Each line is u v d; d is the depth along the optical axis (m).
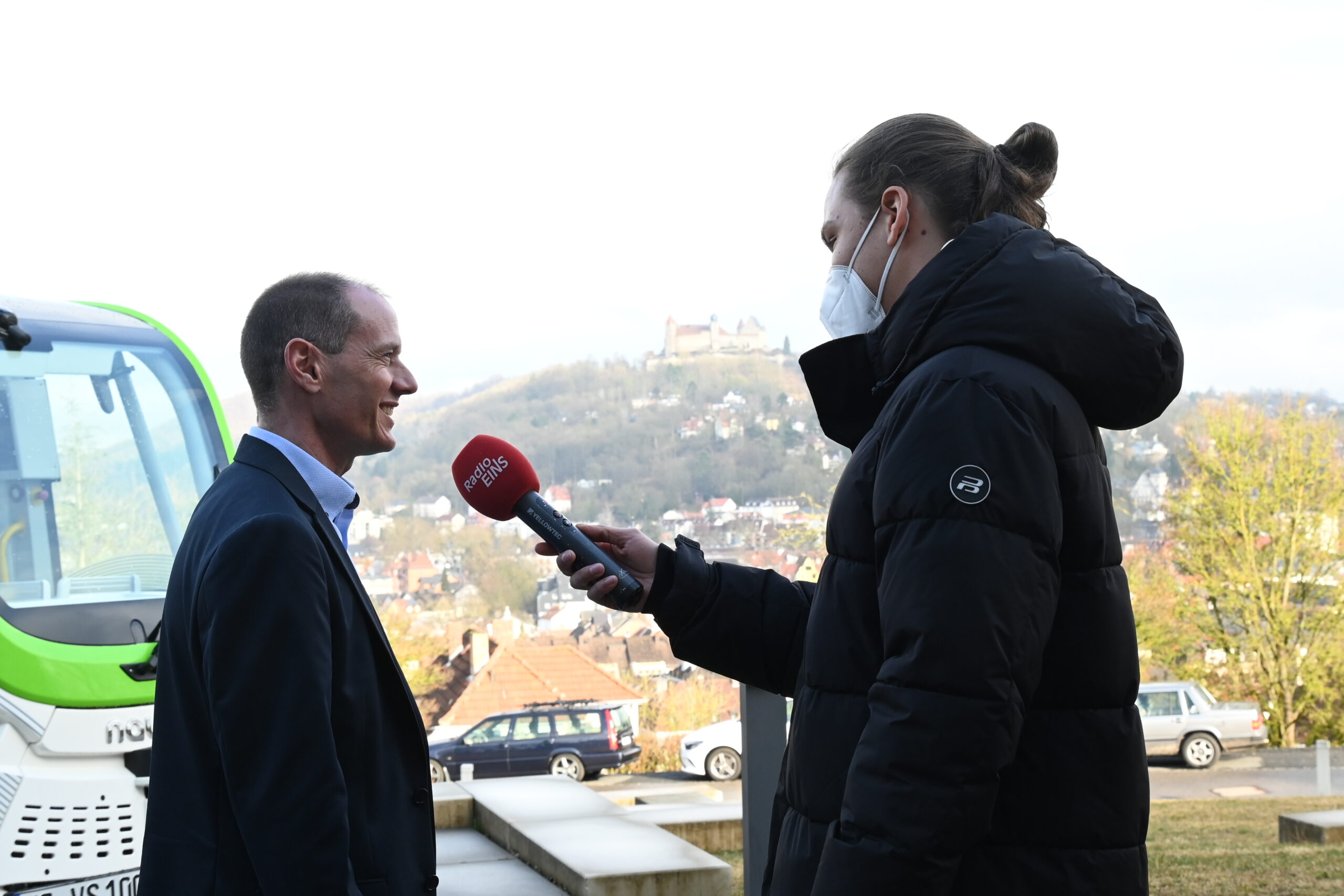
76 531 4.70
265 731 1.93
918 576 1.70
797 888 1.88
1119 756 1.83
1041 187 2.12
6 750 3.83
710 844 7.77
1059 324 1.82
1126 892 1.81
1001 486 1.71
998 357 1.81
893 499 1.77
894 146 2.11
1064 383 1.85
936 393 1.79
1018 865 1.80
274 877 1.89
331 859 1.91
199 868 2.04
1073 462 1.79
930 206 2.07
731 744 23.38
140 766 4.11
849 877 1.68
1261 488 35.47
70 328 5.10
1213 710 25.59
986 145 2.12
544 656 46.69
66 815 3.89
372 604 2.24
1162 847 8.80
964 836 1.65
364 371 2.40
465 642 49.78
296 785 1.91
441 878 6.33
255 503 2.13
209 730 2.08
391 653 2.23
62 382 4.93
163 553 4.88
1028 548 1.71
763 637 2.69
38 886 3.79
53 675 4.00
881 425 1.91
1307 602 35.31
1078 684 1.83
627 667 47.91
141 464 5.01
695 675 46.72
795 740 1.96
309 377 2.38
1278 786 22.98
